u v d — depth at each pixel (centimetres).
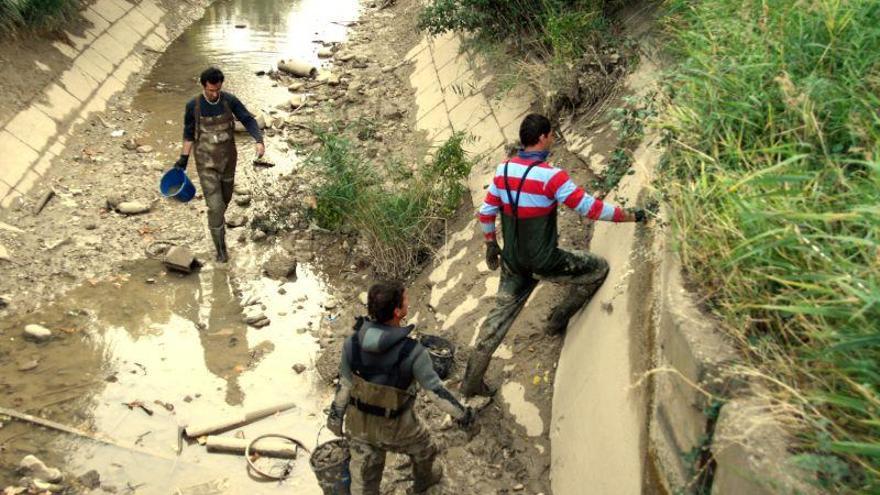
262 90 1173
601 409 439
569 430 475
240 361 628
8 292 692
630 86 668
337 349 636
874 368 261
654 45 677
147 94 1142
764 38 444
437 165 752
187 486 507
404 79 1152
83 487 502
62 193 851
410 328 414
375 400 414
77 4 1180
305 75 1220
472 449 515
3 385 588
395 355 408
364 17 1552
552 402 521
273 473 518
